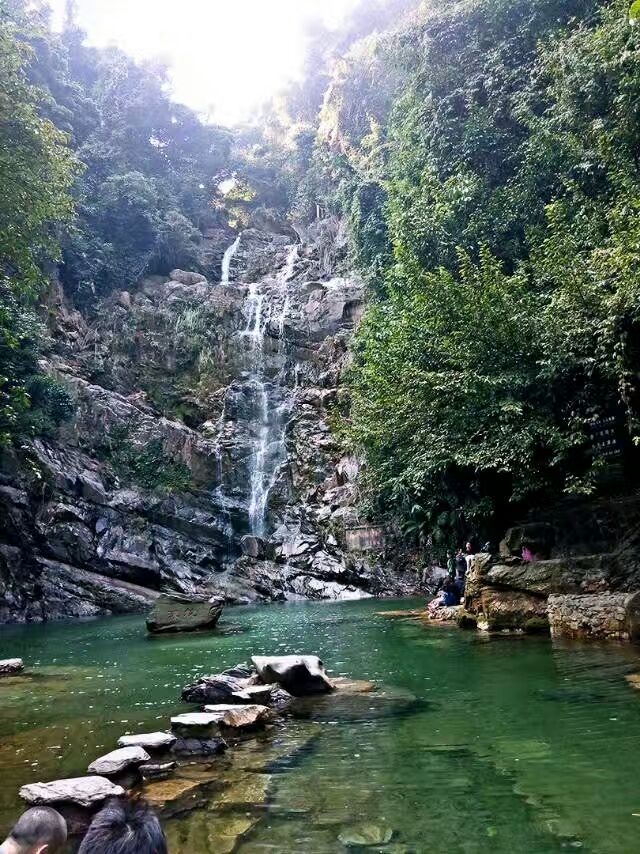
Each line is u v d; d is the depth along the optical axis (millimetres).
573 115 14398
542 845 3039
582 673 6559
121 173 33500
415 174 19906
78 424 23297
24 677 8500
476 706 5645
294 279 34281
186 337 29703
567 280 10383
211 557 23172
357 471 23438
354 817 3467
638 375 9641
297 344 29828
